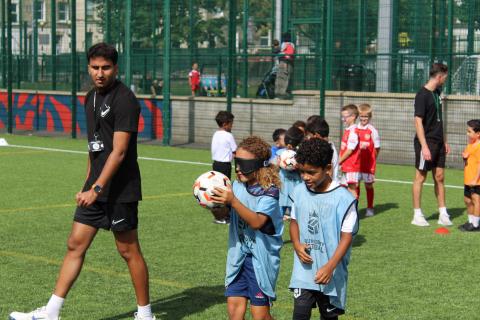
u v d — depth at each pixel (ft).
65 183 61.16
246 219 22.17
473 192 44.06
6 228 43.50
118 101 25.04
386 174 69.67
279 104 88.07
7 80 108.88
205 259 36.65
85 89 104.37
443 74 45.11
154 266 35.17
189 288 31.55
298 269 22.22
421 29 85.81
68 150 85.51
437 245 40.52
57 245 39.24
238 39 106.11
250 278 22.90
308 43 97.35
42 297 29.84
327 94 83.82
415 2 85.66
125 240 25.93
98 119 25.25
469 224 44.42
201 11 101.50
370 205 49.16
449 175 69.36
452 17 83.92
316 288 21.85
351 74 84.23
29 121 110.01
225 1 103.91
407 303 29.86
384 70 82.28
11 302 29.14
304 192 22.13
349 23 89.76
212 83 94.89
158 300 29.84
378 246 40.14
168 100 91.86
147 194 56.29
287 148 37.96
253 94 92.48
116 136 24.95
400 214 49.83
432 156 45.55
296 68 88.22
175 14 100.83
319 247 21.83
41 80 109.91
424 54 80.12
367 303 29.76
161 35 100.73
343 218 21.53
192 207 51.11
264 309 22.94
